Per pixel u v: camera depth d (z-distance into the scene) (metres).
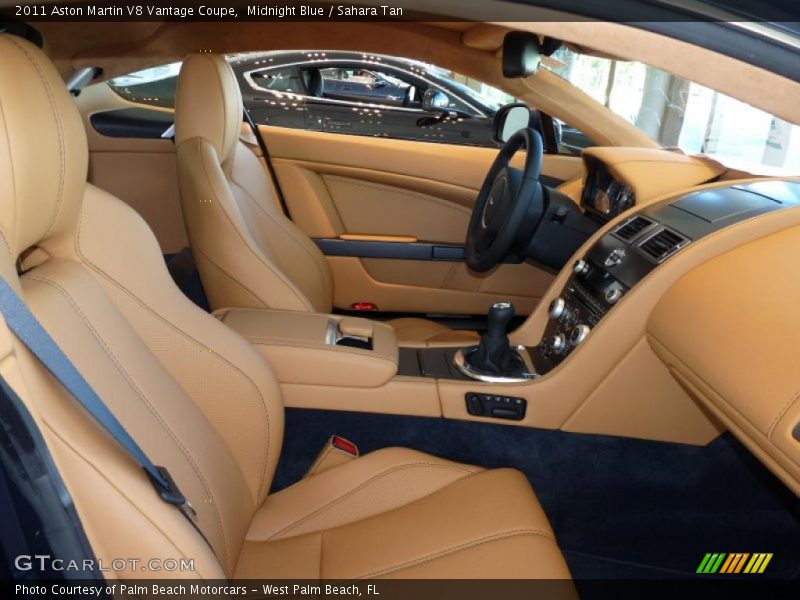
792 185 1.55
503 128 2.24
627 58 0.86
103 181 2.62
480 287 2.53
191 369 1.08
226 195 1.57
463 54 2.07
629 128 2.23
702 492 1.48
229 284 1.61
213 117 1.55
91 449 0.68
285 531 1.18
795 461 0.98
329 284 2.11
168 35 1.77
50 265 0.85
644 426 1.41
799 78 0.84
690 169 1.84
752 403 1.05
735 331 1.13
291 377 1.37
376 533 1.12
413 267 2.51
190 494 0.88
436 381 1.40
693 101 2.00
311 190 2.43
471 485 1.22
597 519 1.52
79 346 0.79
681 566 1.56
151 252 1.06
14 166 0.65
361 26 1.92
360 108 2.57
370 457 1.29
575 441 1.43
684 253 1.33
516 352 1.57
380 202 2.48
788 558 1.53
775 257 1.23
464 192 2.46
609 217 1.97
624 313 1.34
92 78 1.84
